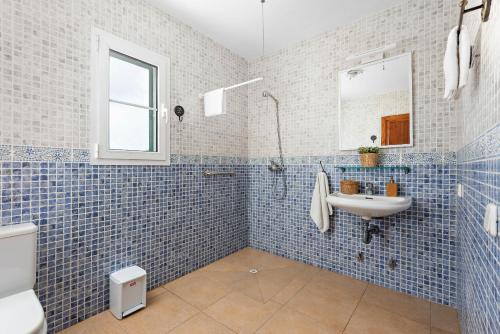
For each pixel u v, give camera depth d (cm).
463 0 91
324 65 242
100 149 170
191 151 235
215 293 198
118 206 181
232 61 280
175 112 220
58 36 151
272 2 200
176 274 222
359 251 222
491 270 76
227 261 260
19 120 138
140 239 195
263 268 244
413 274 196
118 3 180
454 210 178
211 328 158
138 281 176
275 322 163
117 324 160
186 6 205
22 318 106
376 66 211
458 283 171
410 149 196
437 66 184
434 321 164
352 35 224
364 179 218
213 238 258
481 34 93
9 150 134
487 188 81
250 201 302
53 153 150
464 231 139
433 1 186
